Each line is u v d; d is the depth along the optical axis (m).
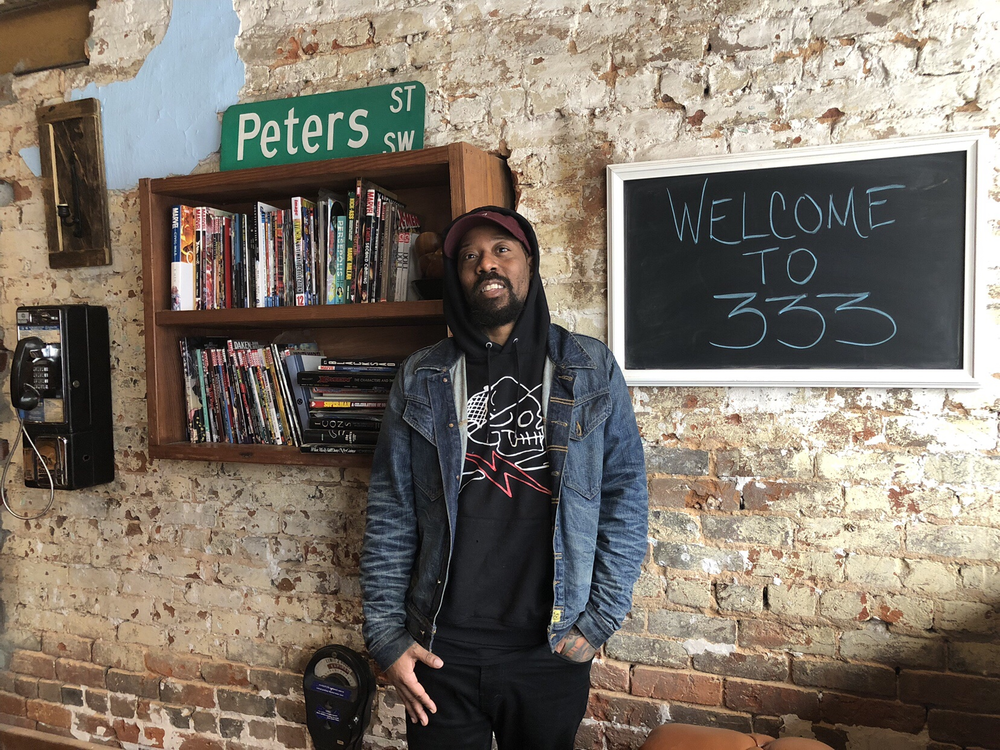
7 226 2.48
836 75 1.63
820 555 1.70
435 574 1.53
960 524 1.59
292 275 1.98
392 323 2.05
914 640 1.64
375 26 2.02
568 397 1.54
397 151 1.87
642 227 1.77
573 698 1.54
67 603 2.48
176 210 2.06
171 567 2.33
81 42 2.36
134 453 2.35
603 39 1.80
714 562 1.78
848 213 1.62
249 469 2.21
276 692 2.21
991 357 1.55
